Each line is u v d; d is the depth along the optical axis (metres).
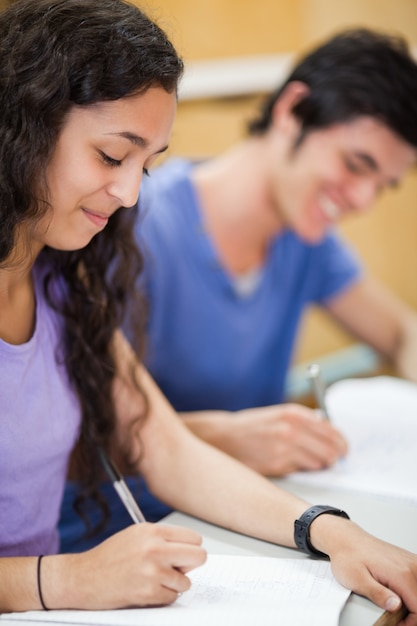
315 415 1.21
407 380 1.74
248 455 1.16
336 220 1.45
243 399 1.60
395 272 2.36
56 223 0.84
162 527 0.82
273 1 2.20
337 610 0.78
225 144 2.19
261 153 1.50
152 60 0.80
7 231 0.83
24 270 0.92
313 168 1.40
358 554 0.84
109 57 0.78
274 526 0.93
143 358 1.19
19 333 0.95
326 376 2.03
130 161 0.82
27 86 0.79
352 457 1.18
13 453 0.89
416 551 0.91
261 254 1.58
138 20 0.82
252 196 1.50
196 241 1.50
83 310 1.03
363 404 1.39
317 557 0.89
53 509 0.97
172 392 1.53
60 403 0.96
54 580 0.80
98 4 0.82
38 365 0.94
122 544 0.81
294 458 1.15
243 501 0.97
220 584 0.84
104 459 1.00
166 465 1.05
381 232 2.34
